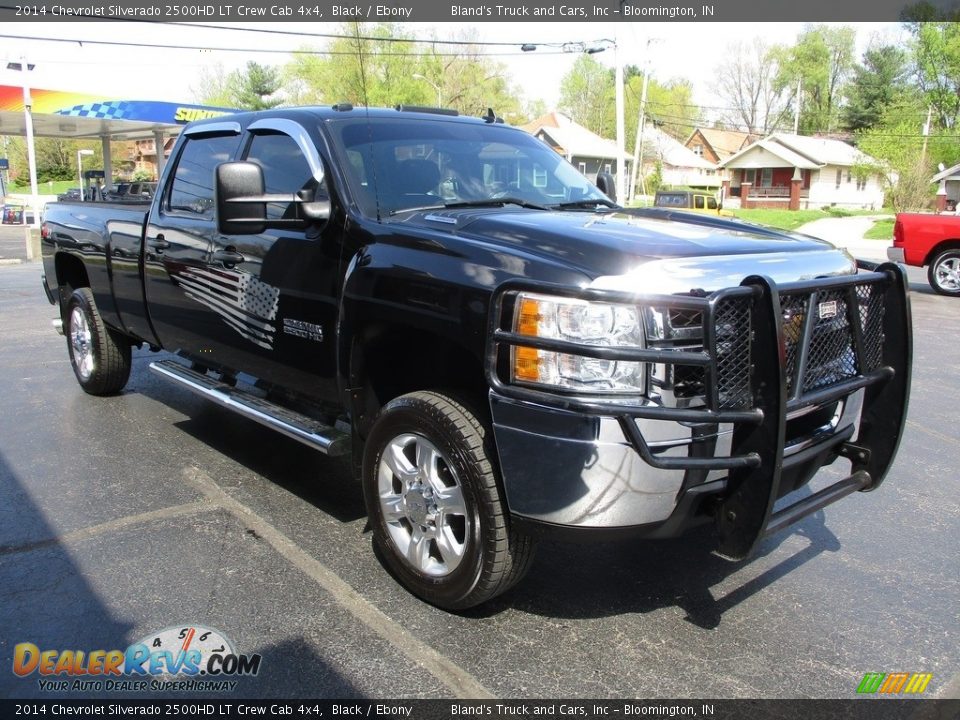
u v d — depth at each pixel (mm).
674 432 2713
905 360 3346
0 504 4246
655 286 2719
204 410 6004
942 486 4781
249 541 3855
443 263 3135
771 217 50000
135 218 5266
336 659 2932
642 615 3279
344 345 3537
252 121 4461
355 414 3631
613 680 2846
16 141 71812
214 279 4461
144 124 28562
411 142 4105
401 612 3248
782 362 2676
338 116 4078
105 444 5207
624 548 3906
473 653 2984
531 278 2828
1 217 38500
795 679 2875
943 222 13680
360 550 3783
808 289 2912
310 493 4453
